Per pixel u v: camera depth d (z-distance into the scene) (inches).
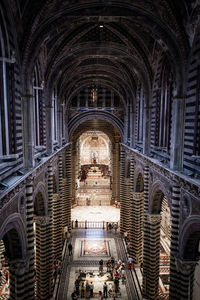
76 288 930.7
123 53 820.6
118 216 1702.8
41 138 774.5
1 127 478.9
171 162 617.3
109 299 906.7
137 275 1053.8
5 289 941.8
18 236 521.0
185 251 581.9
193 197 518.0
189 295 609.9
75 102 1409.9
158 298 887.1
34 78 722.8
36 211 798.5
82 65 1047.0
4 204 413.7
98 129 1788.9
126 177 1359.5
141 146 983.0
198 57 521.3
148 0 546.0
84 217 1678.2
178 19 545.0
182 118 592.4
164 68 744.3
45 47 732.7
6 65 477.4
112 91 1393.9
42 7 519.5
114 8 577.9
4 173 446.6
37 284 861.2
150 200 842.2
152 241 853.8
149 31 618.5
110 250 1255.5
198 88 520.1
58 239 1133.7
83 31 740.7
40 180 716.7
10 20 474.3
